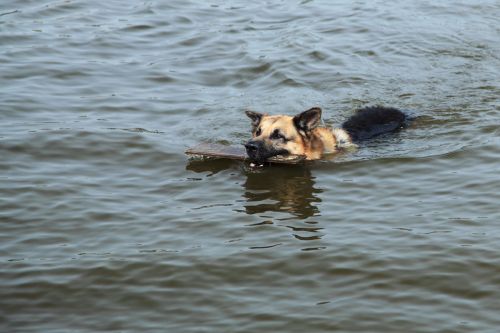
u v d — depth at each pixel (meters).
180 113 14.52
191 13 20.33
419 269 9.06
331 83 15.71
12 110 14.52
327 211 10.64
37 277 9.19
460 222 10.09
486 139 12.70
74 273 9.27
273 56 17.14
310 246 9.66
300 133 12.69
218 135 13.45
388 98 14.91
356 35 18.23
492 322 8.05
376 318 8.19
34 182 11.72
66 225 10.45
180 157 12.66
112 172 12.15
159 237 10.06
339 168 12.16
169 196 11.30
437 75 15.85
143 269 9.30
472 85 15.27
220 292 8.80
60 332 8.16
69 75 16.36
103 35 18.67
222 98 15.25
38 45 17.97
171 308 8.55
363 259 9.30
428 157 12.24
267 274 9.12
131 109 14.70
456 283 8.77
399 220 10.23
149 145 13.05
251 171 12.16
